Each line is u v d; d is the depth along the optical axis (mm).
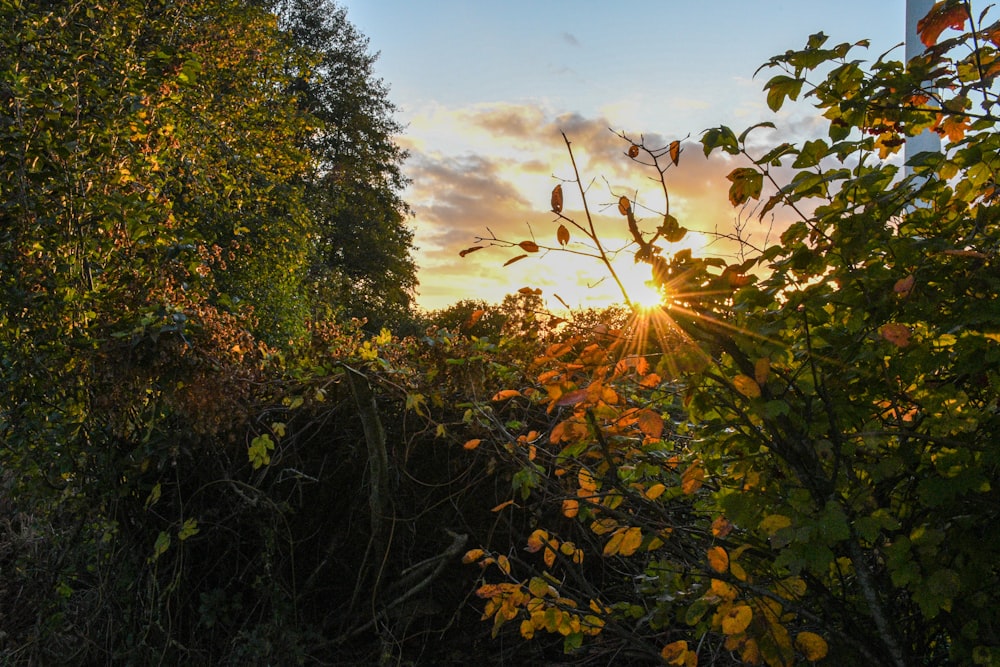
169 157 6188
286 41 17375
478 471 3830
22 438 3695
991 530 1964
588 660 3340
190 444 3662
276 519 3611
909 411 2125
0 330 3752
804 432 2018
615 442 2461
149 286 3799
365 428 3600
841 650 2086
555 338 3520
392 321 28938
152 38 7434
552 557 2914
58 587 3639
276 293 13039
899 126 2303
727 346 1966
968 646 2020
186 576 3613
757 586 2123
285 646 3453
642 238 1933
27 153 3990
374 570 3771
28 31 4582
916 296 1960
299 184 24250
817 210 2068
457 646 3680
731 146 2021
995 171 2113
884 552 1882
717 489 2512
